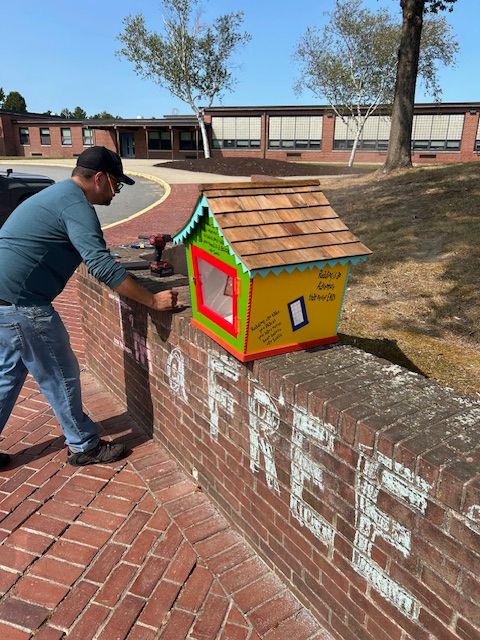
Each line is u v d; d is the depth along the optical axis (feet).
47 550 8.17
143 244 15.75
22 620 6.99
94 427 10.32
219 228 6.59
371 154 116.57
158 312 9.70
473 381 10.71
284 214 7.20
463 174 29.94
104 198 9.05
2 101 242.17
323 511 6.23
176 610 7.08
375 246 20.11
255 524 7.82
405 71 36.45
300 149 120.57
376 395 5.96
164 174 81.30
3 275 8.46
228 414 7.96
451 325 13.43
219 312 7.72
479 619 4.52
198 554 8.01
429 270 16.90
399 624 5.43
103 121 128.57
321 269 6.97
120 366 12.23
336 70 93.20
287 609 7.03
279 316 6.95
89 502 9.24
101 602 7.25
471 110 107.24
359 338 12.80
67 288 23.34
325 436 5.93
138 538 8.38
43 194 8.61
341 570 6.15
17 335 8.77
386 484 5.21
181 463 10.06
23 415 12.30
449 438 5.04
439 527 4.72
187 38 96.99
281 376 6.52
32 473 10.09
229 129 123.54
